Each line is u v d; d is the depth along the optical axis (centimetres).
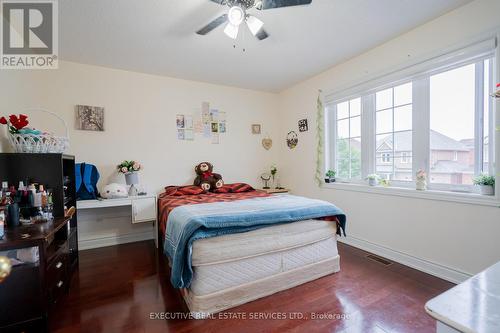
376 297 182
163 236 254
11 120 182
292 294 189
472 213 192
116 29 222
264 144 426
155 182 338
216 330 148
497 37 176
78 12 196
